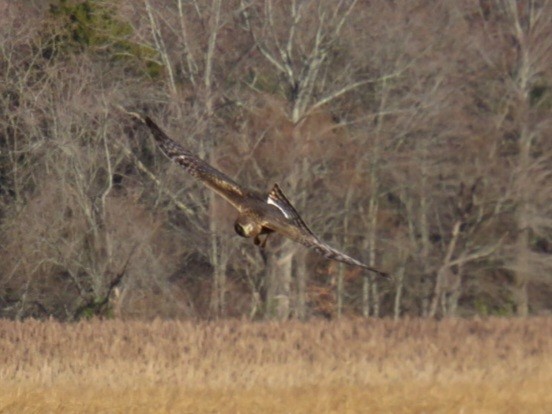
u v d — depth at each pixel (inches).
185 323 1888.5
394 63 2687.0
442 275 2667.3
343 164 2600.9
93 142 2544.3
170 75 2625.5
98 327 1840.6
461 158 2662.4
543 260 2615.7
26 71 2618.1
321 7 2632.9
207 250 2541.8
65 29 2682.1
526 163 2632.9
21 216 2445.9
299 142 2509.8
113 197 2502.5
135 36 2667.3
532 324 1830.7
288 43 2645.2
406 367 1392.7
